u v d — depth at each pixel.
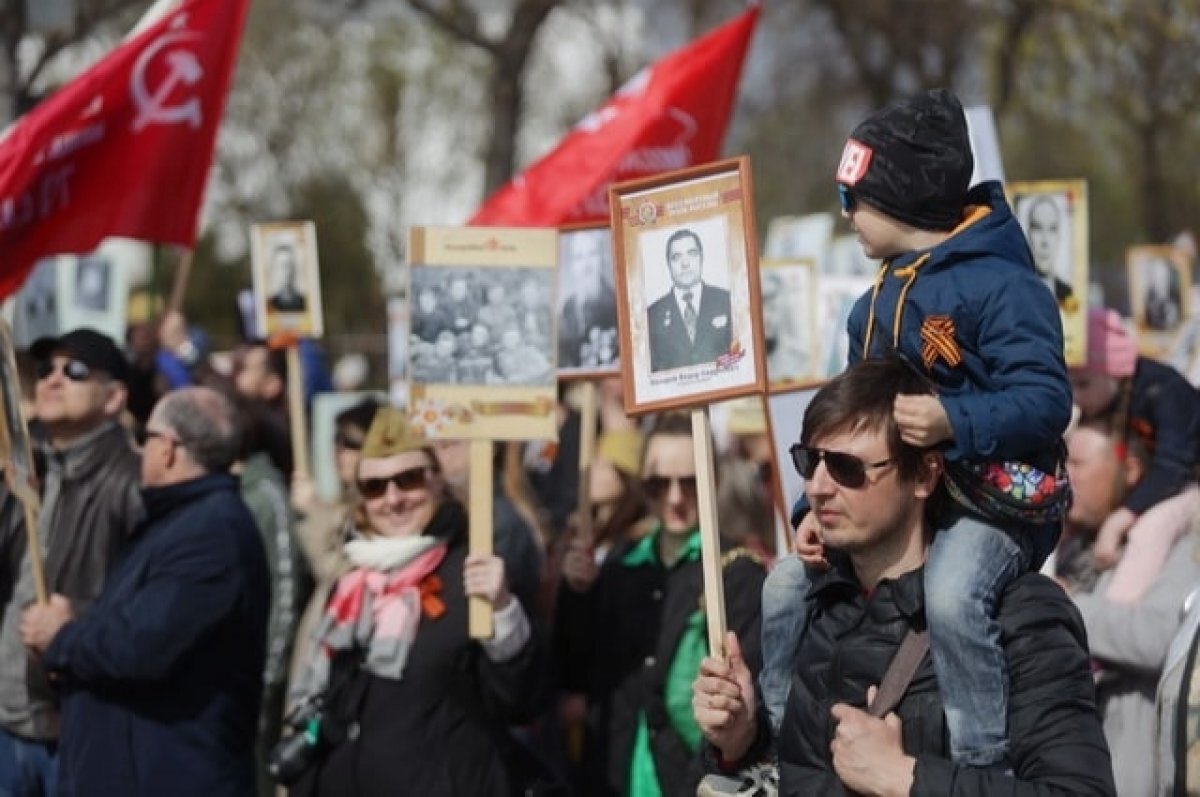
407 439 6.79
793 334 9.34
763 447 9.27
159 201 8.53
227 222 42.25
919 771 3.98
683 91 9.28
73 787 6.98
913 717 4.10
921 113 4.35
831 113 30.89
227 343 34.59
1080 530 7.43
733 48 9.34
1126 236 34.62
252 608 7.12
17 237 8.25
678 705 6.78
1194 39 25.11
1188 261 11.92
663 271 5.06
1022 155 30.41
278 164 41.06
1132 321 11.99
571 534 8.34
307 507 9.54
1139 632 6.44
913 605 4.15
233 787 7.06
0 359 7.34
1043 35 26.41
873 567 4.25
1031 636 4.06
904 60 27.80
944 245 4.30
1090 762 3.94
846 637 4.29
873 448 4.16
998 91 27.61
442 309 6.82
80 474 7.61
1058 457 4.25
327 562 9.09
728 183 4.98
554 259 6.83
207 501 7.09
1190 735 4.80
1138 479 7.48
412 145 41.88
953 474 4.15
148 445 7.14
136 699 6.96
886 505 4.17
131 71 8.45
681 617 6.81
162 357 12.35
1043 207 7.88
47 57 18.61
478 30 23.08
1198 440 7.48
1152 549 6.66
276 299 10.33
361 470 6.80
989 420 4.04
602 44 28.78
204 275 42.34
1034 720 3.99
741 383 4.93
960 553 4.12
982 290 4.21
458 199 42.47
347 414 8.86
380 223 42.62
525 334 6.80
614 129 9.26
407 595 6.66
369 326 42.38
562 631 7.21
